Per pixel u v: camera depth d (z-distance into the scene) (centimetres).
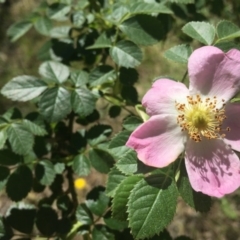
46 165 13
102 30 16
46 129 13
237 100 11
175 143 10
